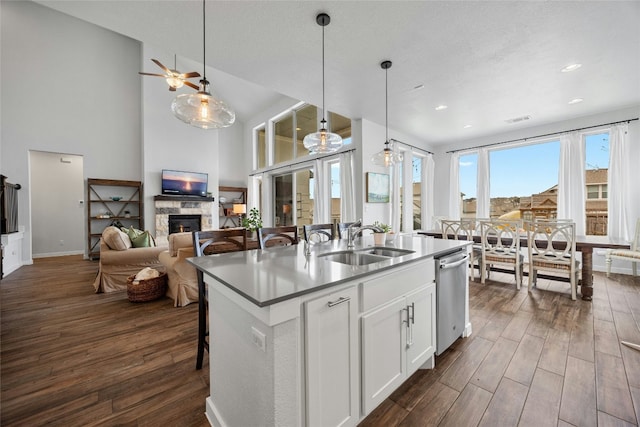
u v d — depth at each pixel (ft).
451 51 8.51
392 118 14.96
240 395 3.94
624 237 13.24
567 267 10.41
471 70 9.70
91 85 20.67
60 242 22.16
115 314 9.39
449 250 6.78
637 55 8.72
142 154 21.85
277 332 3.24
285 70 9.68
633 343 6.95
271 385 3.28
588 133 14.52
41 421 4.62
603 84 10.82
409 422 4.58
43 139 18.74
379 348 4.66
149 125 21.57
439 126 16.24
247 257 5.74
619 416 4.61
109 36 21.40
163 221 21.77
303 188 21.81
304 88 11.15
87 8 6.46
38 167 21.35
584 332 7.63
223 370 4.37
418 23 7.22
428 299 5.97
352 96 11.96
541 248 11.40
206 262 5.23
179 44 8.04
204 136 24.34
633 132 13.23
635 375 5.68
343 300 4.00
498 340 7.30
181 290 10.20
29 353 6.82
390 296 4.91
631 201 13.29
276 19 7.00
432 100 12.41
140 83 22.58
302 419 3.55
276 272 4.38
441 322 6.38
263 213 25.36
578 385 5.41
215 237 6.53
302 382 3.55
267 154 24.99
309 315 3.55
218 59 8.92
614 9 6.68
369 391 4.45
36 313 9.48
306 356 3.54
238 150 28.71
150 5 6.40
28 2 18.43
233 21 7.04
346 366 4.10
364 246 7.32
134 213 22.18
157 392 5.37
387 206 16.84
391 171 17.04
